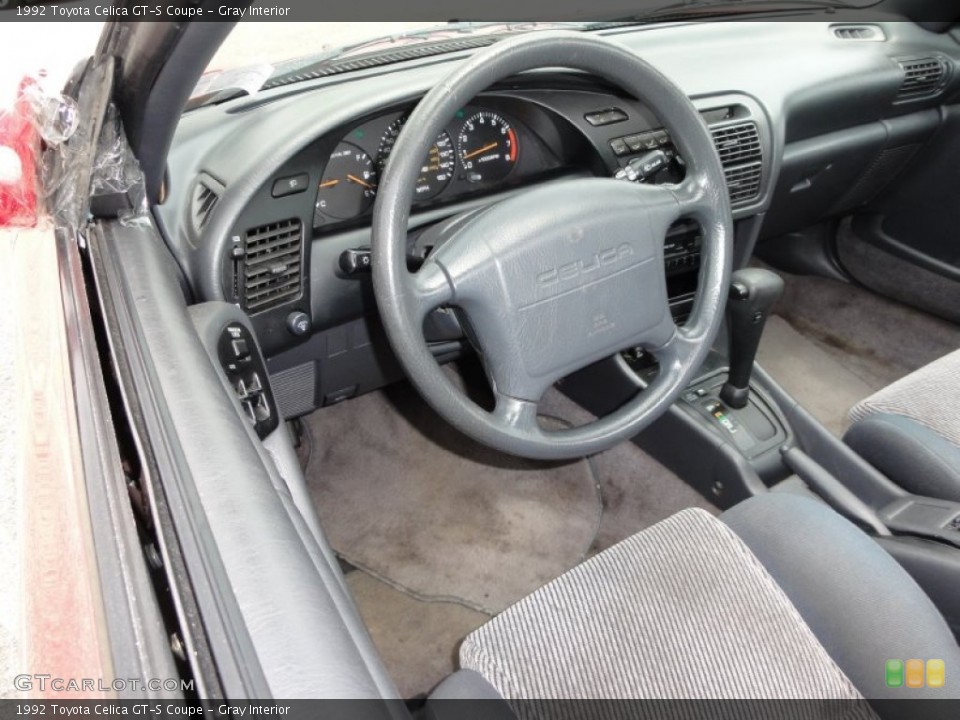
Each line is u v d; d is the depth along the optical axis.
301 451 1.89
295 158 1.16
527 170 1.46
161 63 0.82
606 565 0.95
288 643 0.41
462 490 1.81
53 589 0.42
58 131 0.86
